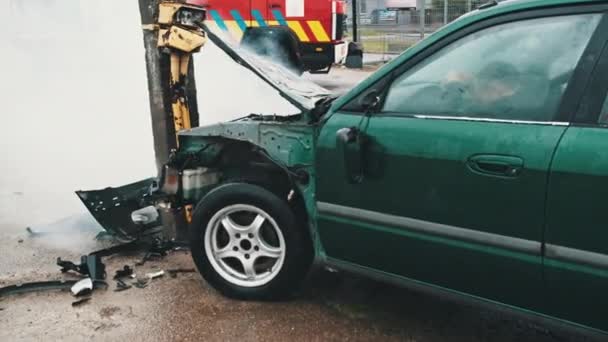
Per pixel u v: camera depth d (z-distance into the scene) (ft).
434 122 8.40
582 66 7.47
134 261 12.55
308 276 11.69
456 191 8.08
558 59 7.71
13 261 12.57
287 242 10.26
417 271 8.84
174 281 11.61
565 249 7.31
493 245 7.89
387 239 8.90
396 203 8.66
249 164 11.35
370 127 8.88
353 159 8.74
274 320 10.17
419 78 8.76
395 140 8.59
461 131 8.11
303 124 9.74
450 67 8.55
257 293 10.68
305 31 29.99
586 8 7.61
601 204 6.98
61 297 10.99
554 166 7.28
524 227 7.59
